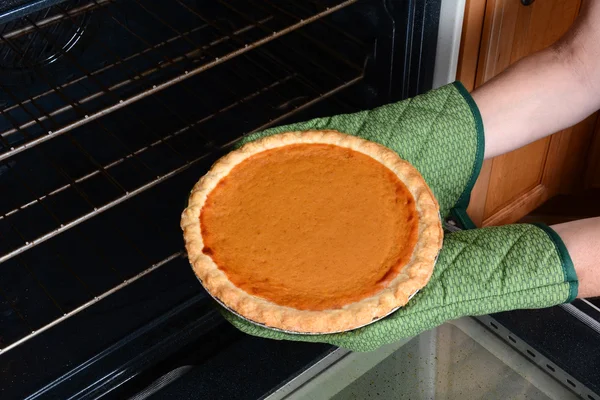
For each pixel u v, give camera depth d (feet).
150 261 3.42
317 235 2.13
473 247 2.16
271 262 2.07
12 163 3.76
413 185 2.22
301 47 3.61
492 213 4.14
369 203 2.20
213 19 3.92
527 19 3.33
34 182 3.70
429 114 2.45
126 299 3.26
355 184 2.26
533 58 2.55
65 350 3.06
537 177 4.16
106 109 2.77
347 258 2.07
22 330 3.16
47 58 3.42
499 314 2.62
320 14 3.00
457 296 2.09
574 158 4.15
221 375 2.70
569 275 2.06
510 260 2.11
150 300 3.25
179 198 3.68
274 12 3.56
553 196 4.66
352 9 3.15
